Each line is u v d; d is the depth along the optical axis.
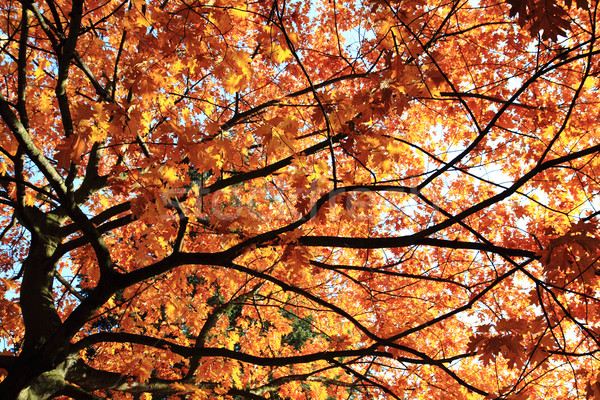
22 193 4.95
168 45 3.44
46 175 3.73
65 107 4.61
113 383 4.97
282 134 3.51
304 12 6.48
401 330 5.65
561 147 6.20
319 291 8.12
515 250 3.28
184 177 3.79
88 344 4.51
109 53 5.97
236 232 4.05
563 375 6.51
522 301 6.97
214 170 4.13
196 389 5.19
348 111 3.50
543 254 2.99
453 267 7.21
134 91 3.47
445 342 7.23
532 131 6.16
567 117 2.83
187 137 3.46
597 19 5.63
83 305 4.22
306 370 8.59
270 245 3.86
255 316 8.68
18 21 5.39
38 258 5.27
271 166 4.65
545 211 6.32
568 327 4.57
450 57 6.31
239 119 6.25
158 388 5.30
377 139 3.52
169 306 6.67
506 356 3.07
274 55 3.67
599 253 2.90
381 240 3.55
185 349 4.29
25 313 4.78
